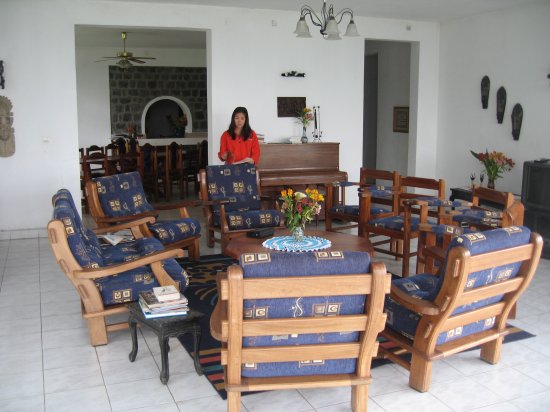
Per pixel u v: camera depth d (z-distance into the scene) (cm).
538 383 312
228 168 612
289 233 482
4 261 566
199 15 706
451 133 823
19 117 657
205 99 1334
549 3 653
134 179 533
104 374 323
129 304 337
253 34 733
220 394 299
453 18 789
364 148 1067
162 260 374
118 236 468
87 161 851
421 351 293
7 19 639
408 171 865
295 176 702
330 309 245
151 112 1333
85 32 996
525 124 696
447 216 436
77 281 343
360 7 708
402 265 527
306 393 300
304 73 762
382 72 977
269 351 247
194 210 870
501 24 721
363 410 269
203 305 432
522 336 374
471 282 278
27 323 400
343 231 698
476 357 343
